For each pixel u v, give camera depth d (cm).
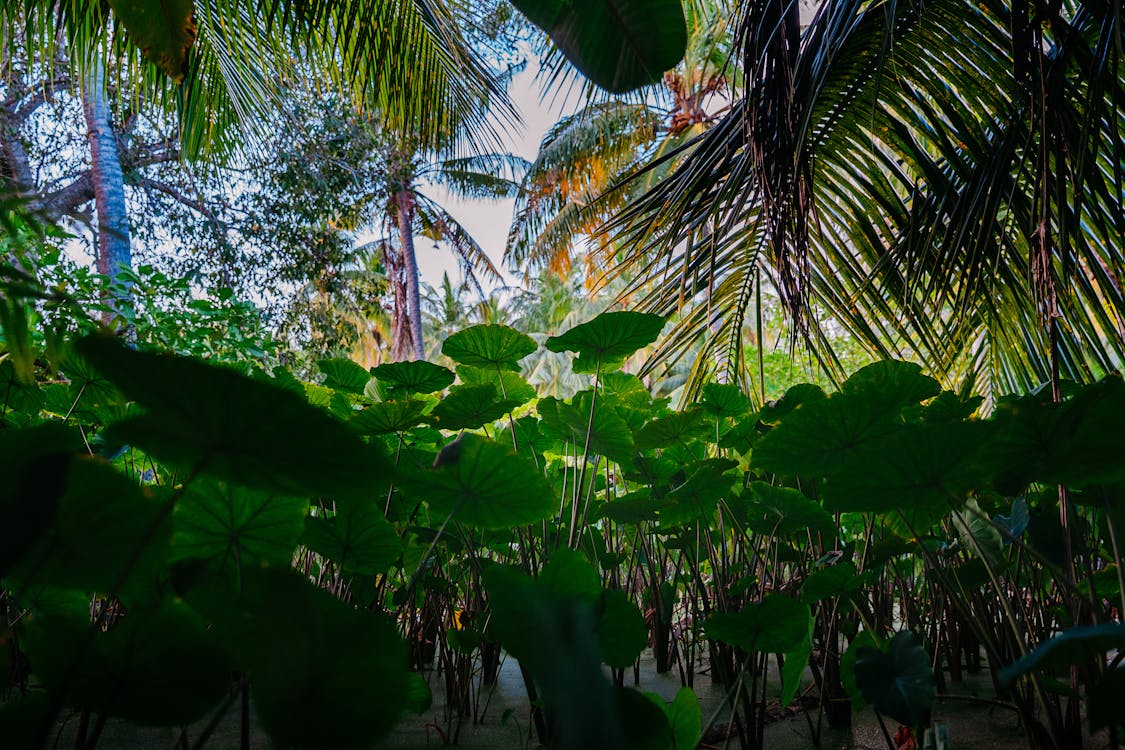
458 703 152
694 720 99
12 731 58
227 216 809
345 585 162
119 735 134
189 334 405
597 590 97
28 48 338
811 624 119
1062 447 73
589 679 46
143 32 127
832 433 106
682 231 319
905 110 286
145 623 63
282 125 671
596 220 995
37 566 55
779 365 770
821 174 330
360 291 999
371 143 826
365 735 54
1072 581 112
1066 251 179
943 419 149
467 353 171
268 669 50
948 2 239
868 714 159
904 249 301
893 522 133
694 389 385
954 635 193
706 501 155
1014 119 229
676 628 234
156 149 788
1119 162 187
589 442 144
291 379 200
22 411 172
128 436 50
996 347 343
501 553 202
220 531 87
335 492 58
